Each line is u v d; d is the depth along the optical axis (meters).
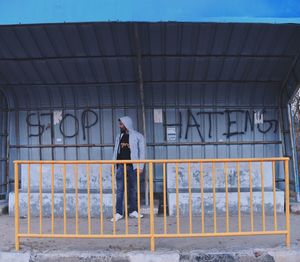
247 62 7.84
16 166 5.23
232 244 5.55
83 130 8.55
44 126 8.60
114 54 7.62
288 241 5.25
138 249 5.35
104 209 7.58
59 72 8.05
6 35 7.24
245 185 7.96
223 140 8.52
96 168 8.15
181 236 5.07
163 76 8.09
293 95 8.17
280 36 7.30
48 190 7.94
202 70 7.99
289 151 8.41
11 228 6.68
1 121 8.52
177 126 8.51
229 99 8.52
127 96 8.47
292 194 8.38
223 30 7.15
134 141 7.26
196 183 7.95
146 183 8.21
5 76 8.14
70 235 5.11
